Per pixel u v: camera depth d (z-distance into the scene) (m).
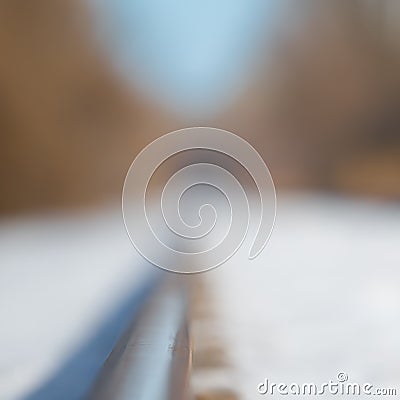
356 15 26.62
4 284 3.47
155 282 2.38
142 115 25.56
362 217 8.19
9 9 20.84
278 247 4.78
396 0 25.52
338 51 26.88
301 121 25.44
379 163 18.41
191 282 2.40
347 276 2.88
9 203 16.16
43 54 21.98
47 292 3.03
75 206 15.69
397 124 23.11
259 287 2.49
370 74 25.66
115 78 25.12
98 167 21.09
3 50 20.00
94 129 22.80
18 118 18.98
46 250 5.80
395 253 3.99
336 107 25.66
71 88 22.67
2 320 2.21
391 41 25.91
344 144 23.56
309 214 9.57
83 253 5.25
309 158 22.50
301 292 2.35
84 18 24.30
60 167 19.34
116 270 3.82
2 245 6.71
